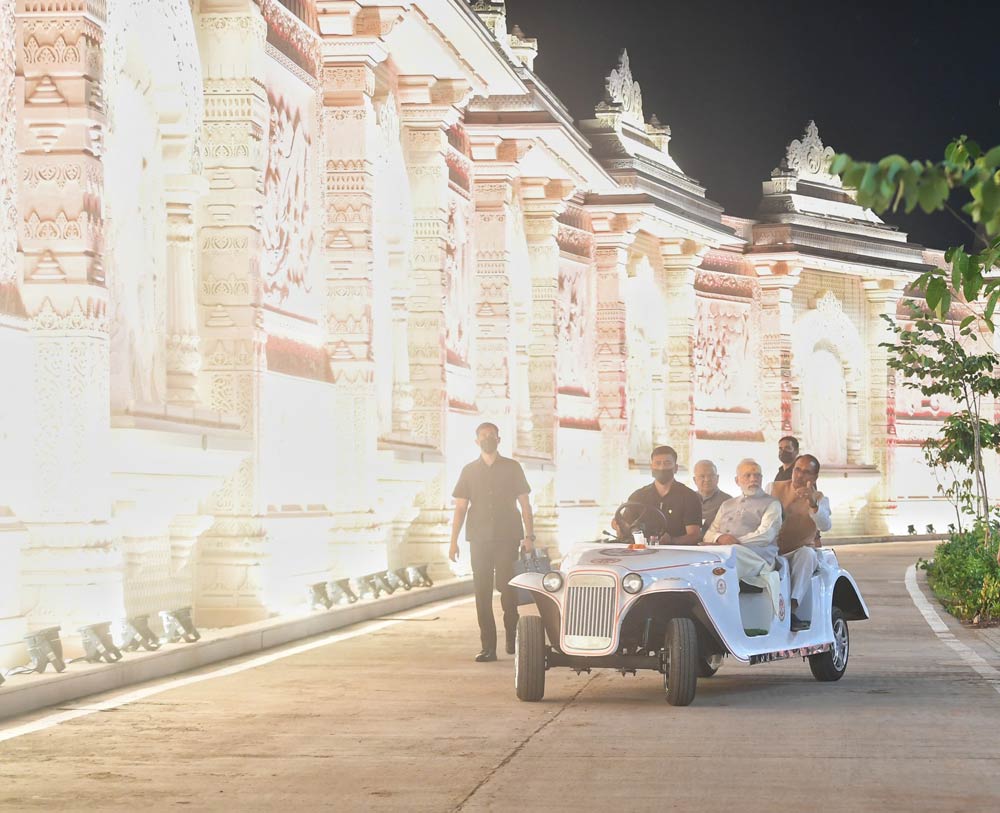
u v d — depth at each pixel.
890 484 44.84
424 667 12.75
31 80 11.54
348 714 9.99
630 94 35.03
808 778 7.66
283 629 14.81
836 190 44.00
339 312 18.73
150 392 14.16
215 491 15.54
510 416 27.08
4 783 7.61
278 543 16.41
